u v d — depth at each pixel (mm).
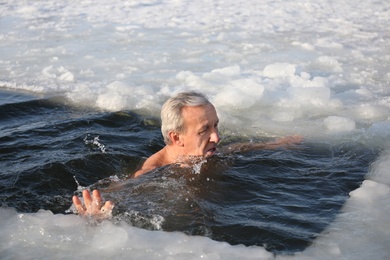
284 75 13320
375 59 14508
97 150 9008
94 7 21344
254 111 11219
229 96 11539
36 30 18094
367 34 17000
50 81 13078
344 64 14188
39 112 11164
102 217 6875
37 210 7234
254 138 9820
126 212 6984
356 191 7543
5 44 16484
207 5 21328
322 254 6125
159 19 19312
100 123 10430
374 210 7047
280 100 11688
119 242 6367
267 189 7641
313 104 11469
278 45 15969
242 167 8281
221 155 8641
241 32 17422
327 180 7945
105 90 12406
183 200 7305
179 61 14648
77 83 12945
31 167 8234
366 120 10586
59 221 6832
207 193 7488
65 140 9422
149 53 15359
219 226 6699
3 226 6797
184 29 17922
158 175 7953
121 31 17812
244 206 7184
